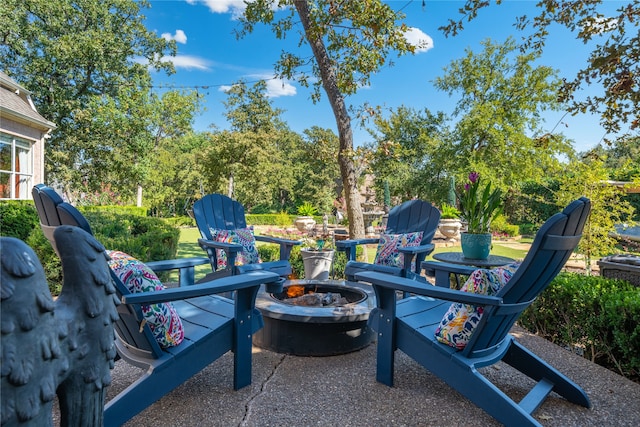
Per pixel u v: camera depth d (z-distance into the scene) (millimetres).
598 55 2365
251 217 17828
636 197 7918
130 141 13211
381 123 5328
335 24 4520
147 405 1433
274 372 2031
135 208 12953
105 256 729
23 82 12750
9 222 5359
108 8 13797
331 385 1888
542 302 2680
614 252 4320
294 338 2248
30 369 537
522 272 1384
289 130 24359
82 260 669
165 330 1496
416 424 1561
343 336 2268
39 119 9023
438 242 9430
